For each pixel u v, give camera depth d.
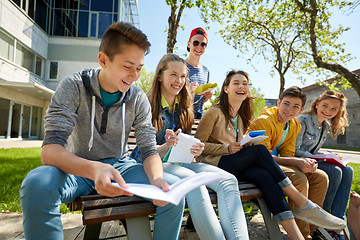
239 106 2.42
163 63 2.30
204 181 1.18
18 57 14.15
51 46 17.25
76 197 1.33
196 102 3.39
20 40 14.08
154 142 1.62
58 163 1.15
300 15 9.94
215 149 2.13
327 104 2.66
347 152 16.44
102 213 1.21
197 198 1.46
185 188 1.13
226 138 2.30
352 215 2.00
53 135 1.22
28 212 1.03
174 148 1.77
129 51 1.27
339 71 6.97
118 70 1.31
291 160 2.16
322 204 2.19
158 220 1.36
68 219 2.63
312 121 2.78
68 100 1.34
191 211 1.46
